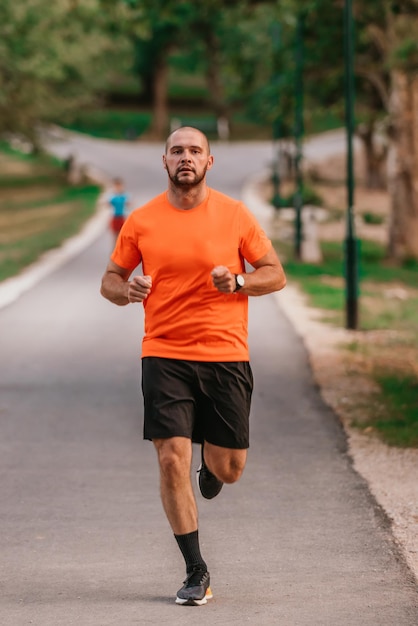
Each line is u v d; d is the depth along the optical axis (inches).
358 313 817.5
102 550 316.8
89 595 278.1
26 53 2055.9
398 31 1373.0
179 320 275.7
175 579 291.0
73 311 908.0
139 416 517.0
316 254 1417.3
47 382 603.8
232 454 279.7
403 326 846.5
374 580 287.1
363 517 347.6
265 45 2068.2
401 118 1405.0
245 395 279.9
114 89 4677.7
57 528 339.0
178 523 272.8
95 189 2645.2
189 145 272.1
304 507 360.8
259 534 331.0
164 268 274.8
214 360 275.3
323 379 608.1
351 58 823.7
